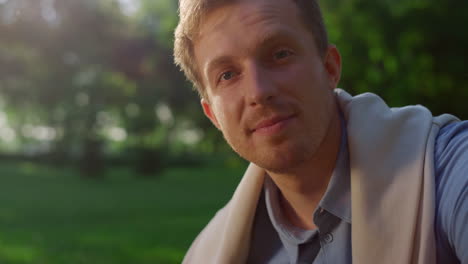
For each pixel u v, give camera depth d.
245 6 1.05
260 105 1.01
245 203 1.28
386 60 4.71
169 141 32.59
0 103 29.05
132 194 19.41
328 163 1.14
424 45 4.93
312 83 1.05
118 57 24.73
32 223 12.17
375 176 1.05
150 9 21.72
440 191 0.96
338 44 4.65
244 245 1.28
